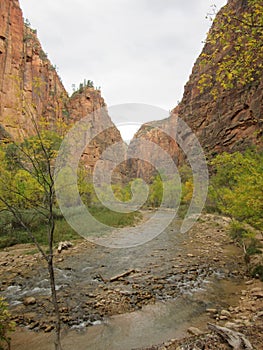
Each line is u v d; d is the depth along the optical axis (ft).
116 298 19.16
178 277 24.03
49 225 11.88
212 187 34.83
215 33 14.08
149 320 15.84
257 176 18.61
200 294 19.94
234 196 23.80
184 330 14.42
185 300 18.84
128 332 14.42
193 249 35.86
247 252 28.63
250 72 13.87
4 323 12.45
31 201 12.91
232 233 39.09
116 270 26.45
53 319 16.01
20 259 30.83
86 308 17.54
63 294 20.15
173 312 16.90
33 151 12.14
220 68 14.02
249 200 18.88
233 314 16.17
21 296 19.94
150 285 21.93
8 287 21.94
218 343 11.07
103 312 16.94
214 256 31.78
